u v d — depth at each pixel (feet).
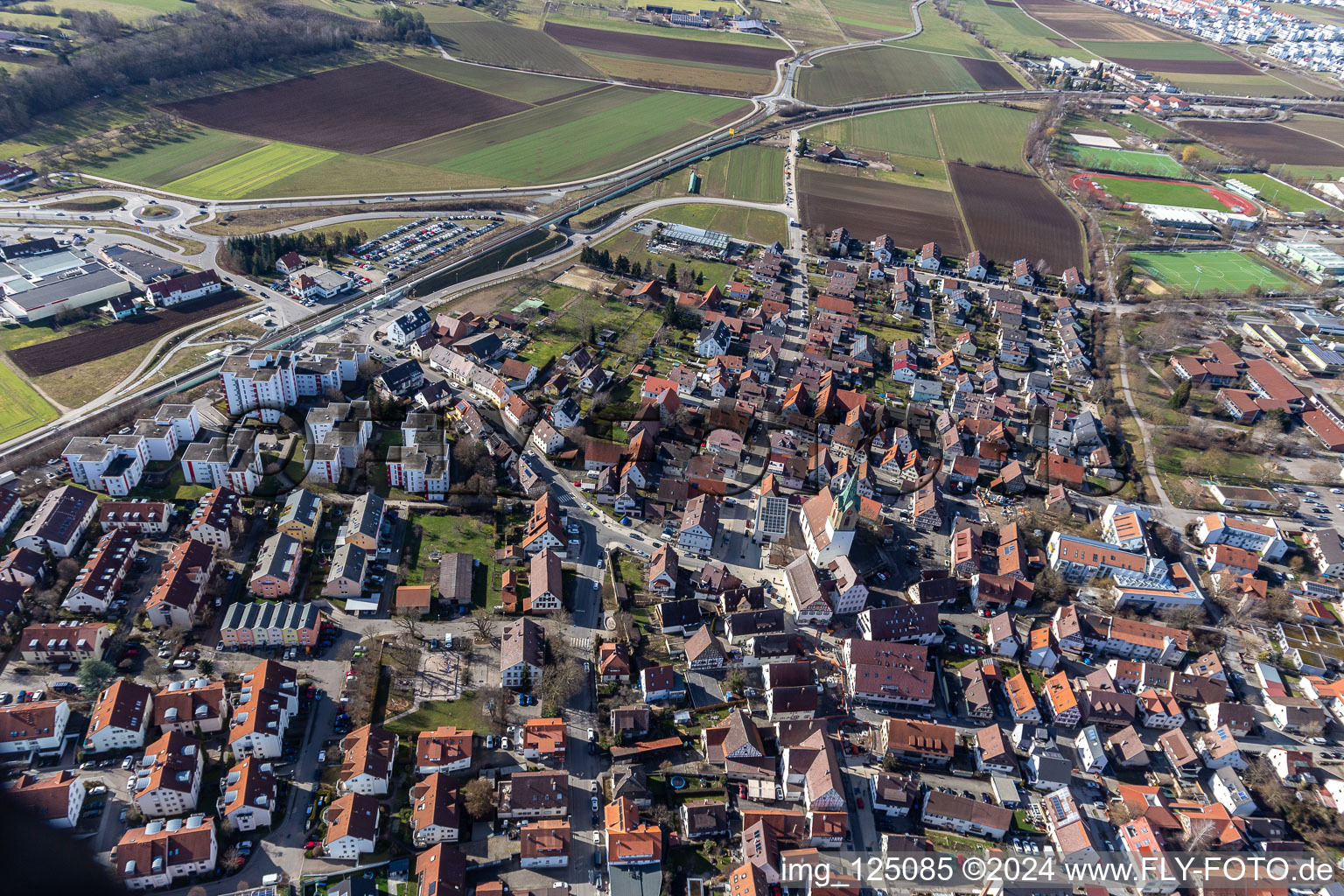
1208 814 615.16
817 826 579.89
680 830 585.63
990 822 600.39
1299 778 654.53
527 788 579.89
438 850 538.06
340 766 599.57
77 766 583.58
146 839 518.78
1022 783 639.76
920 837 593.42
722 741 637.71
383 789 584.40
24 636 647.15
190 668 655.35
